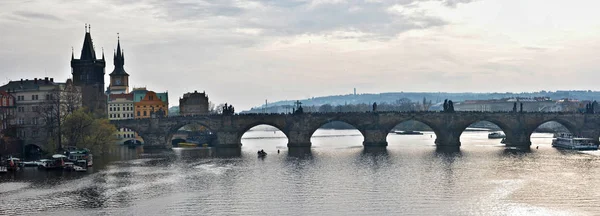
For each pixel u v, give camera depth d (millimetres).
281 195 140375
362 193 142000
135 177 168750
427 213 121000
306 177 167750
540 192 141750
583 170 179375
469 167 187750
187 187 151500
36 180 163125
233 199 136000
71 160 192000
